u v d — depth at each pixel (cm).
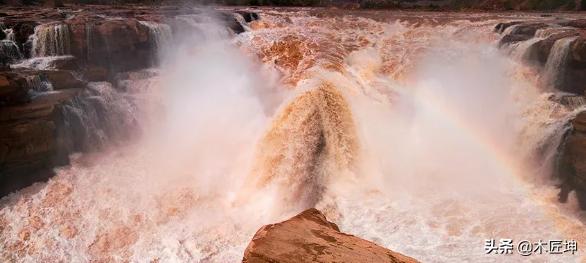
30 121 1012
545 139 1109
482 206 960
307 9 2925
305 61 1509
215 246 872
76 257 847
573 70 1241
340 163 1106
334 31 1919
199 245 873
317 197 1013
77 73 1348
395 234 871
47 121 1035
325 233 375
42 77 1190
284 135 1104
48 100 1092
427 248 824
